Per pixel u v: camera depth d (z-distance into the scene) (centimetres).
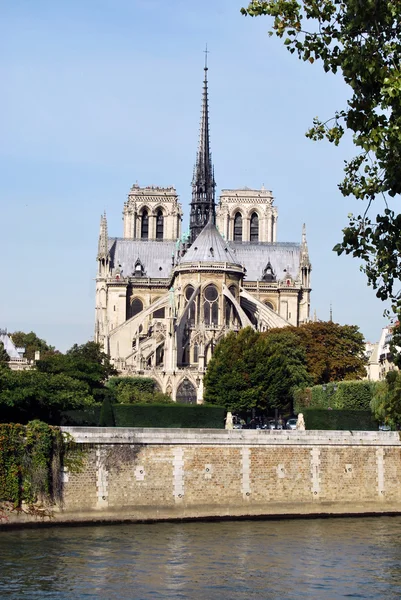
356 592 7475
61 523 10194
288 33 5047
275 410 17625
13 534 9594
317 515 11219
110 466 10538
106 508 10469
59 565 8206
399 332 5744
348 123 5056
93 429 10500
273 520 10906
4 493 9938
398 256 5297
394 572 8094
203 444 10906
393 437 11681
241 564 8362
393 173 4962
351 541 9462
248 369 17562
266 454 11138
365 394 14288
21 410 11438
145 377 19762
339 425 12138
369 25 4916
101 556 8569
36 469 10075
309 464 11300
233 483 10988
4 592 7350
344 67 4941
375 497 11525
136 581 7731
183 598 7275
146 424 12050
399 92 4716
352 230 5288
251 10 5088
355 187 5231
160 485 10725
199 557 8619
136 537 9538
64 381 12538
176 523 10562
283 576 7944
